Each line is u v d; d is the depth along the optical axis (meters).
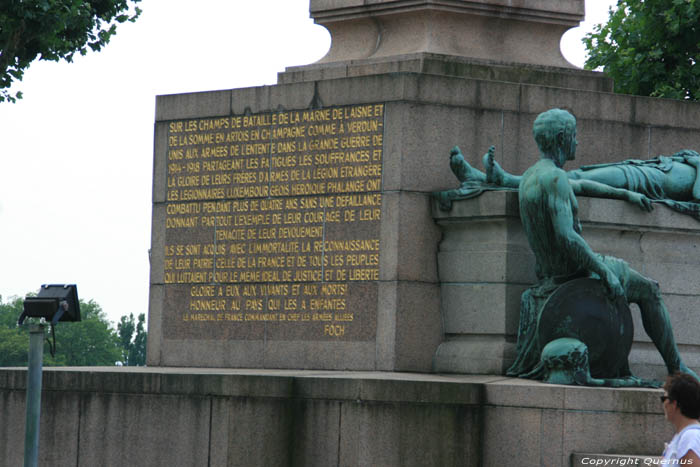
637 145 18.56
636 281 16.48
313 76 18.94
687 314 17.72
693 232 17.75
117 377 15.87
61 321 13.41
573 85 18.78
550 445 14.78
